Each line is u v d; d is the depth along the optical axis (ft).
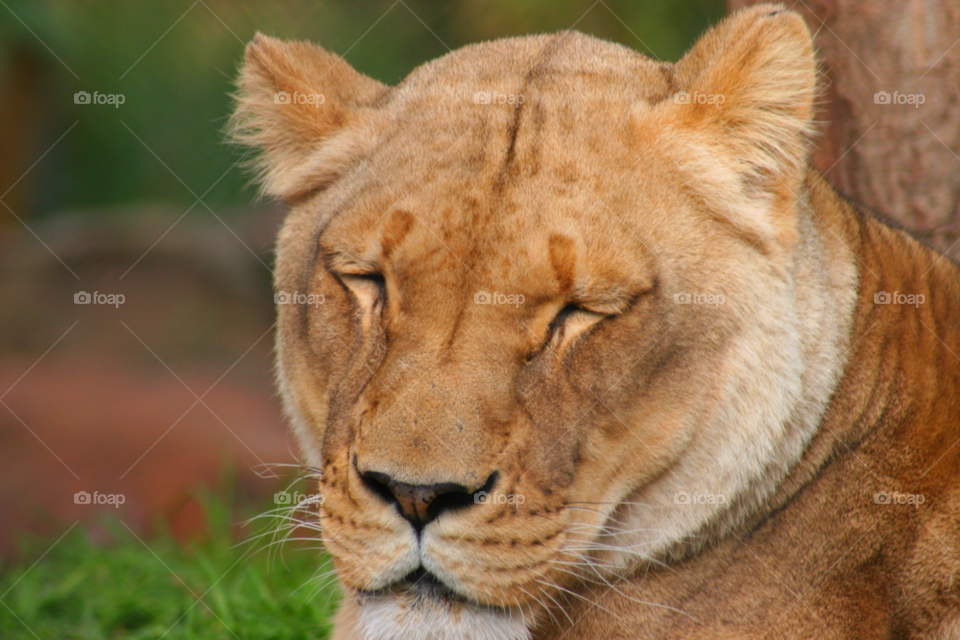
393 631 15.49
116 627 25.38
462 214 15.58
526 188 15.71
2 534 31.12
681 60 18.26
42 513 31.40
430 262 15.49
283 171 19.57
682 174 16.56
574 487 15.72
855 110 25.68
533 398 15.25
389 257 15.87
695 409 16.21
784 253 16.93
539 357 15.35
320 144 18.95
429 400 14.80
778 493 16.98
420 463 14.49
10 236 59.93
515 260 15.24
